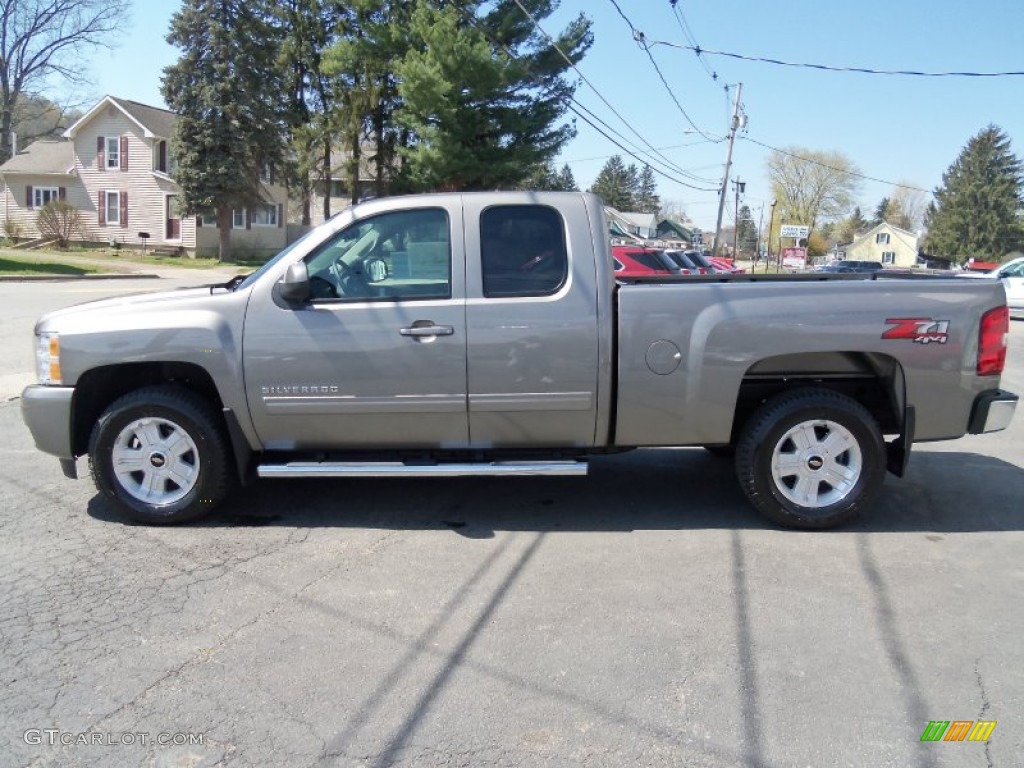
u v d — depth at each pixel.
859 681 3.22
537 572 4.25
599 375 4.64
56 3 48.38
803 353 4.66
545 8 30.31
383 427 4.74
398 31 30.50
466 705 3.06
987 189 83.56
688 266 17.75
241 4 35.03
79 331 4.69
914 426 4.73
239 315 4.65
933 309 4.62
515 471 4.70
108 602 3.89
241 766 2.72
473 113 28.91
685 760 2.75
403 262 4.68
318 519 5.05
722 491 5.65
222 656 3.40
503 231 4.67
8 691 3.14
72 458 4.93
